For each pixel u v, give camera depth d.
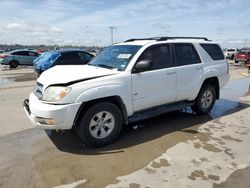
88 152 4.20
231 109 6.93
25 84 11.80
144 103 4.85
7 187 3.19
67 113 3.95
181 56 5.54
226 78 6.62
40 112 3.97
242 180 3.34
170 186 3.21
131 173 3.51
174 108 5.46
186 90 5.58
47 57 12.30
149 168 3.65
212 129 5.28
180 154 4.09
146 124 5.58
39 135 4.96
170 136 4.88
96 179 3.36
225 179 3.37
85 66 5.09
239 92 9.55
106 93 4.24
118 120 4.52
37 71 13.04
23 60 21.84
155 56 5.05
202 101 6.12
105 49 5.75
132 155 4.07
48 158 3.97
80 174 3.49
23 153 4.16
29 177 3.41
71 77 4.15
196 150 4.25
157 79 4.97
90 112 4.18
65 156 4.05
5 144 4.52
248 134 5.01
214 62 6.27
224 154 4.10
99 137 4.36
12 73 17.34
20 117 6.16
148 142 4.59
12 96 8.79
